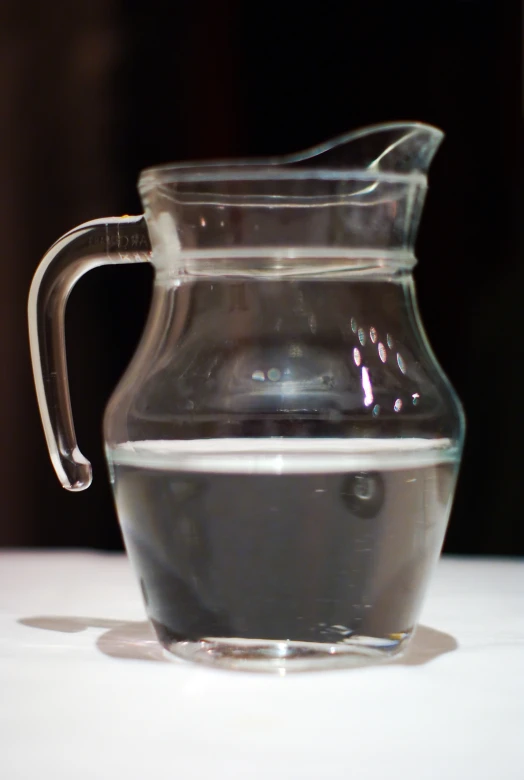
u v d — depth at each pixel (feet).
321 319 1.63
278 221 1.62
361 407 1.59
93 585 2.14
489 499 3.77
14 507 4.12
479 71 3.64
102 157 4.00
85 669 1.65
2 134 4.05
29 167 4.06
